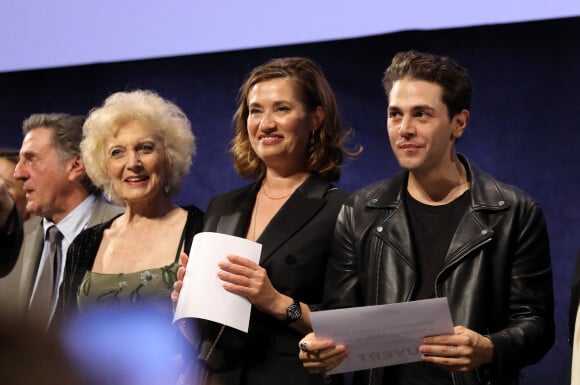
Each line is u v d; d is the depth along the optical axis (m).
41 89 7.64
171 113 4.76
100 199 5.50
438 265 3.52
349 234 3.79
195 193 7.18
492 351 3.22
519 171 6.16
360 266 3.70
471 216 3.54
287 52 6.83
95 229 4.66
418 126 3.59
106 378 0.85
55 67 7.51
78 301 4.31
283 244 3.95
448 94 3.62
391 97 3.69
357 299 3.71
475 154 6.28
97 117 4.66
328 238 3.96
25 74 7.69
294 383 3.75
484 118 6.27
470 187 3.63
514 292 3.47
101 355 0.91
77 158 5.43
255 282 3.57
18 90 7.72
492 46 6.25
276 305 3.64
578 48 6.02
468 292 3.42
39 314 0.92
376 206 3.75
